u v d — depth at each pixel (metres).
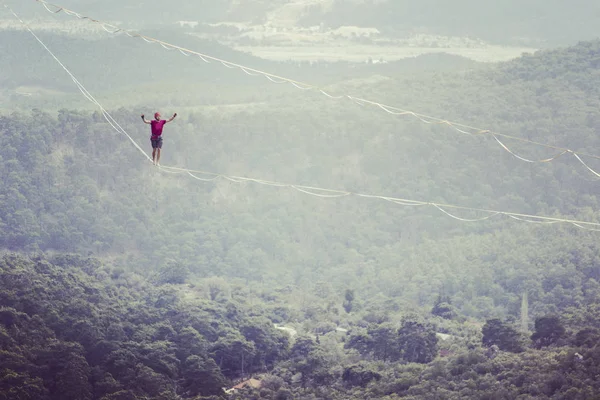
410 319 187.88
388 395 154.75
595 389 135.50
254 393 164.62
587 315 192.38
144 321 191.12
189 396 164.12
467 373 154.88
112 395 150.12
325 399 158.75
